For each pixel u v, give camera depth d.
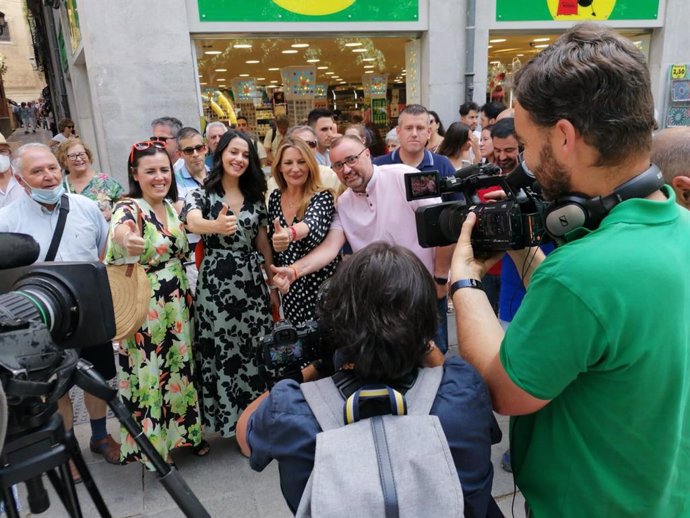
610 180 0.84
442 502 0.82
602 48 0.78
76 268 1.01
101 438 2.76
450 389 0.93
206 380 2.67
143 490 2.48
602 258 0.78
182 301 2.54
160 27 5.39
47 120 27.11
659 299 0.78
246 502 2.39
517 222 1.04
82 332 1.03
